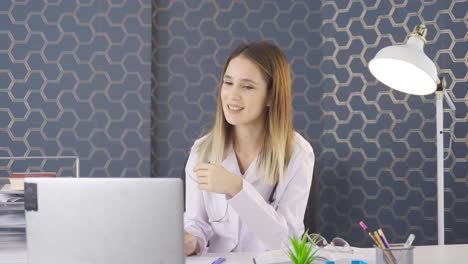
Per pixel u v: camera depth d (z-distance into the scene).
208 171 1.56
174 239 1.01
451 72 3.19
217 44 3.38
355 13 3.27
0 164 3.12
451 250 1.68
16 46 3.19
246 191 1.57
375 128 3.25
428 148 3.22
